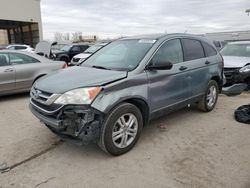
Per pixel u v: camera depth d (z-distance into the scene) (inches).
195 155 141.5
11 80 264.7
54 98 128.6
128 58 161.5
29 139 163.8
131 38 189.3
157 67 151.2
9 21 1269.7
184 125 188.7
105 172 125.0
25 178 120.4
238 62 296.0
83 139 125.2
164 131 176.7
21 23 1368.1
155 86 156.1
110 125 132.2
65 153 144.7
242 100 265.6
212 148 150.1
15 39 1683.1
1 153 144.5
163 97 163.8
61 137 136.1
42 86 140.8
